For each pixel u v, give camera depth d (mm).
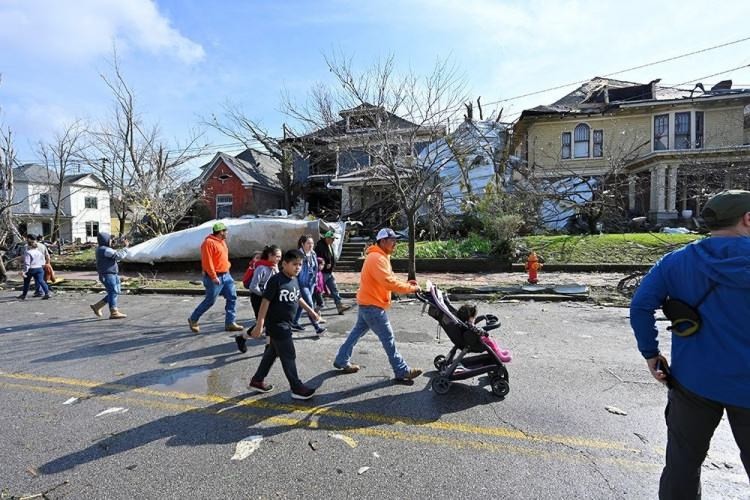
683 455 1986
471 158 19031
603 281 11039
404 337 6402
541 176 21953
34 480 2777
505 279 11875
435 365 4918
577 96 28484
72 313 8758
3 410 3887
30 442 3281
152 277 14430
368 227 20750
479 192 19109
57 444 3246
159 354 5645
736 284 1793
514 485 2684
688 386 1927
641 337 2082
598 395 4102
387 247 4512
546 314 7926
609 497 2559
